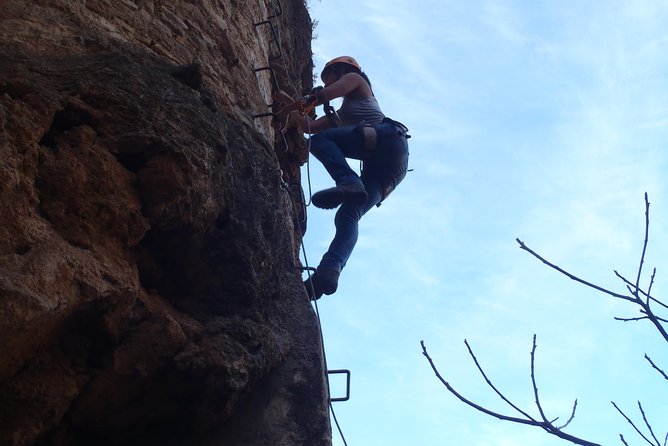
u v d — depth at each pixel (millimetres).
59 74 5258
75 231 4625
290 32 12773
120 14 6520
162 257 5367
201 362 4961
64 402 4570
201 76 6016
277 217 6242
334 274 6586
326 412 5434
